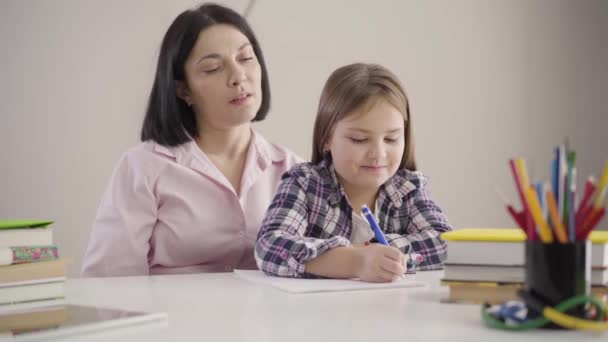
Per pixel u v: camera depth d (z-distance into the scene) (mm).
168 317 781
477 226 2812
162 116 1665
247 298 929
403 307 829
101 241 1631
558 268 676
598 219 678
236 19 1662
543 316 666
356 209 1431
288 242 1191
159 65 1663
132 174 1652
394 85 1365
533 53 2873
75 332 675
